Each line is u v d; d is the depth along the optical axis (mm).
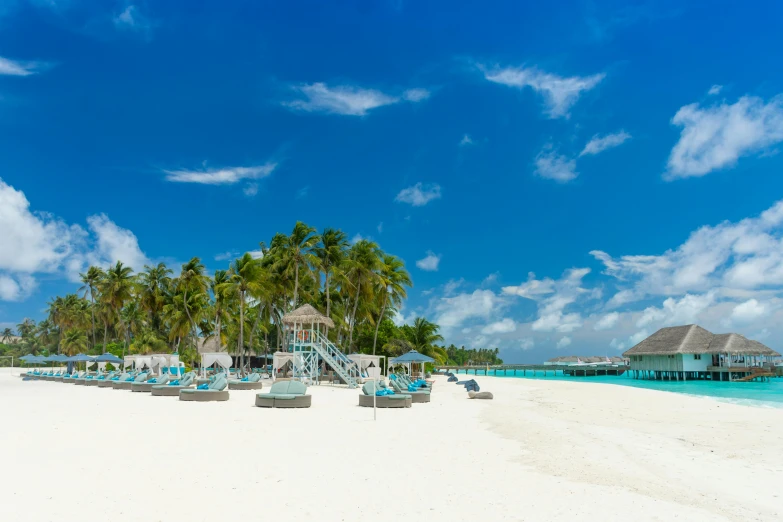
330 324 40500
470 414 19000
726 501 7809
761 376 63312
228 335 63000
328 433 13602
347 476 8836
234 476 8688
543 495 7832
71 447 11078
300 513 6828
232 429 14086
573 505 7340
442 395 30094
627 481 8844
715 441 13156
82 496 7402
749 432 14781
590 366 99375
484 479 8773
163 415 17375
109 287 68688
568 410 21047
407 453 10961
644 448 12031
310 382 37438
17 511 6711
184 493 7637
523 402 25266
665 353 67438
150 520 6453
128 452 10578
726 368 63938
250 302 54219
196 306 57938
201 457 10180
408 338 63000
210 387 24047
